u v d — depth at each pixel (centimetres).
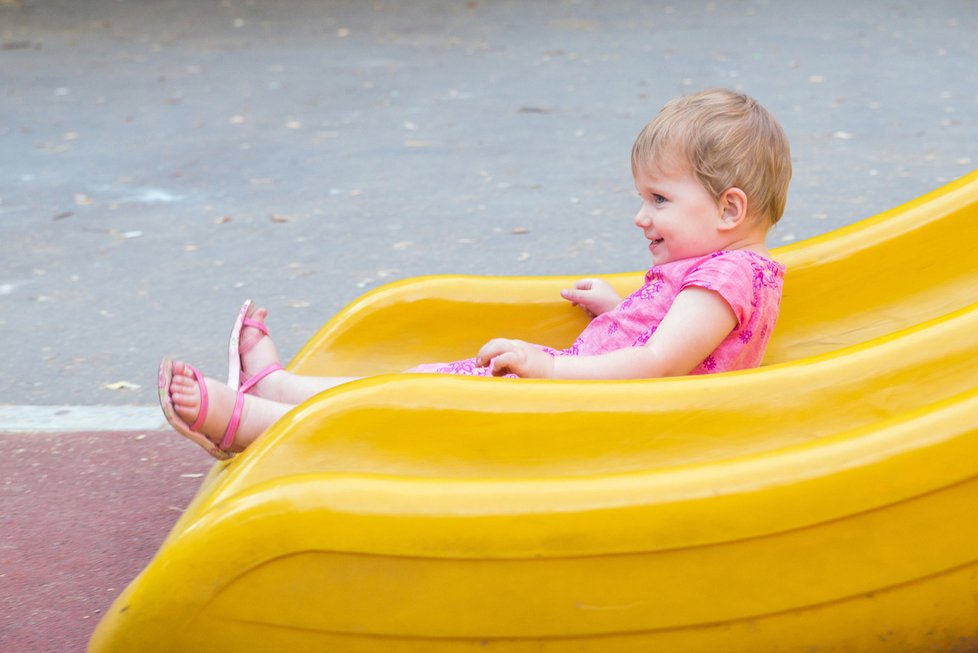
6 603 359
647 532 263
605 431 288
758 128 349
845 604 269
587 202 841
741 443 286
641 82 1259
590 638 271
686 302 339
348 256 745
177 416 319
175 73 1426
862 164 904
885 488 261
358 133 1091
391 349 402
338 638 272
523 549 265
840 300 392
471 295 402
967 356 283
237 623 271
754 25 1612
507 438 288
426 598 269
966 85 1176
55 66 1494
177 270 731
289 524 264
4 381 559
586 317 402
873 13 1673
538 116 1128
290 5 1955
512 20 1747
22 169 1009
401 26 1730
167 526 412
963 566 267
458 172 942
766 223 359
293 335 605
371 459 287
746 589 267
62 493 441
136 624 270
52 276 727
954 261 387
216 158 1022
